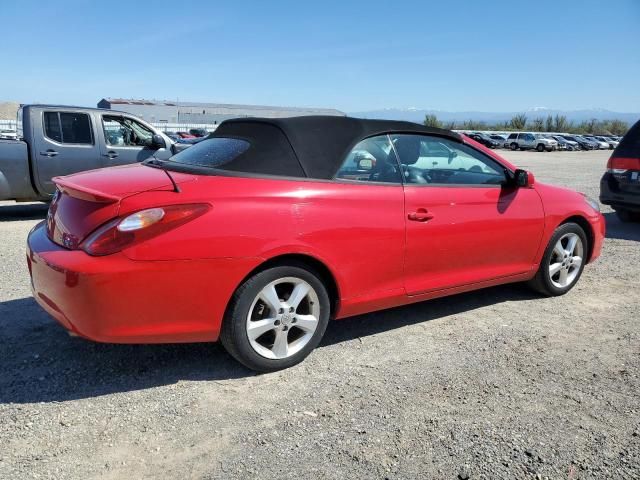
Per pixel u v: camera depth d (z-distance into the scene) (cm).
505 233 433
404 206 373
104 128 878
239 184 318
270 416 288
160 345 371
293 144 344
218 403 300
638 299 496
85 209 303
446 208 395
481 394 315
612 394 319
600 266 611
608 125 8225
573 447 266
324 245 336
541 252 467
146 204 290
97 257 283
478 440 270
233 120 398
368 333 404
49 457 249
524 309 463
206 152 361
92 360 346
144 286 287
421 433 275
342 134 364
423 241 383
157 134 926
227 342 321
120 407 293
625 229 859
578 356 371
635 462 255
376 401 305
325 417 288
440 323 427
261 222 313
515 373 343
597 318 445
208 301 303
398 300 384
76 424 275
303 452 257
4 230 752
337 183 349
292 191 329
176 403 298
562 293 498
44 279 303
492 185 435
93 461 247
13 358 344
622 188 852
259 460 251
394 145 387
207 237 297
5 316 411
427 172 403
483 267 430
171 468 244
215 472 242
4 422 274
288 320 334
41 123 829
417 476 242
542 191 468
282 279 326
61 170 845
